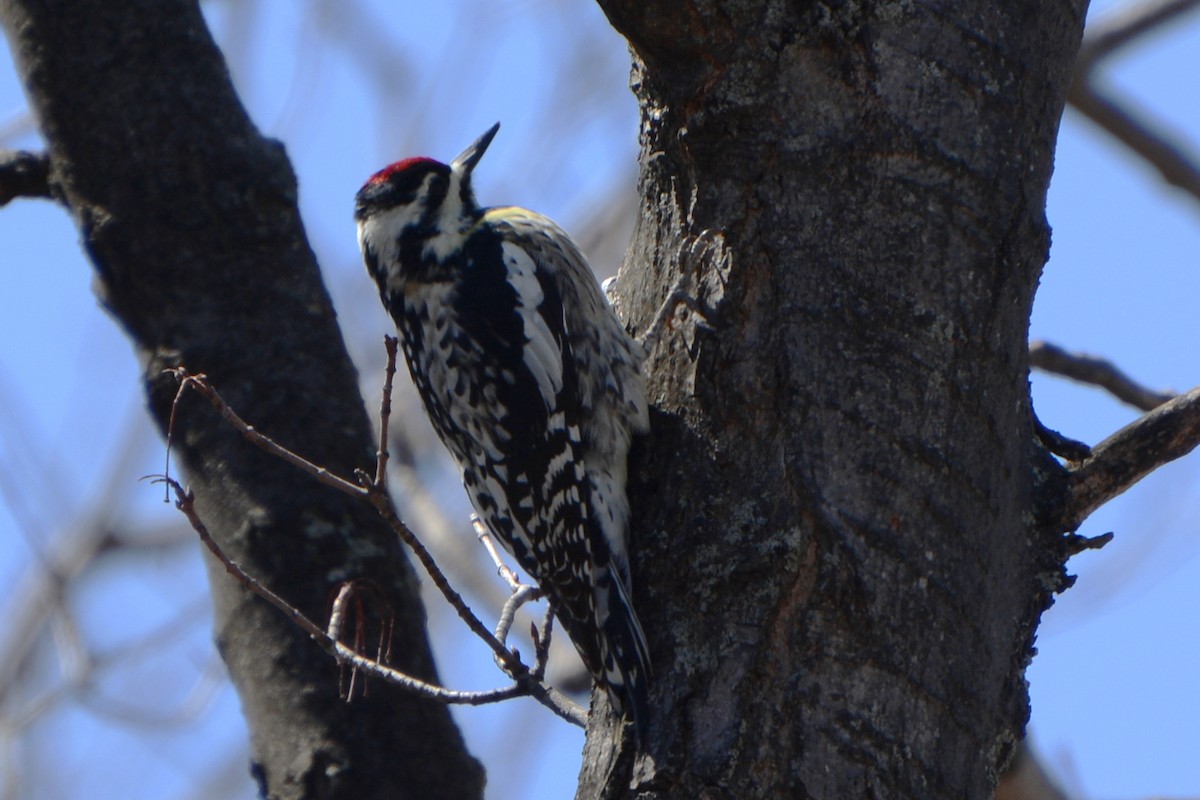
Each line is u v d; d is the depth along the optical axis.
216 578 8.39
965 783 6.93
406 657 8.12
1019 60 7.55
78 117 8.90
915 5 7.46
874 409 7.15
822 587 6.94
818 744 6.75
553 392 8.63
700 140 7.75
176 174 8.79
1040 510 7.71
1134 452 7.80
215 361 8.54
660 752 6.90
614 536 7.82
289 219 8.92
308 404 8.48
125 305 8.78
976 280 7.32
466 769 8.05
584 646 7.88
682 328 7.95
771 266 7.46
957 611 7.02
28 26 9.07
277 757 7.94
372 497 6.65
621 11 7.50
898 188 7.37
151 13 9.08
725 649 6.98
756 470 7.26
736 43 7.54
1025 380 7.64
